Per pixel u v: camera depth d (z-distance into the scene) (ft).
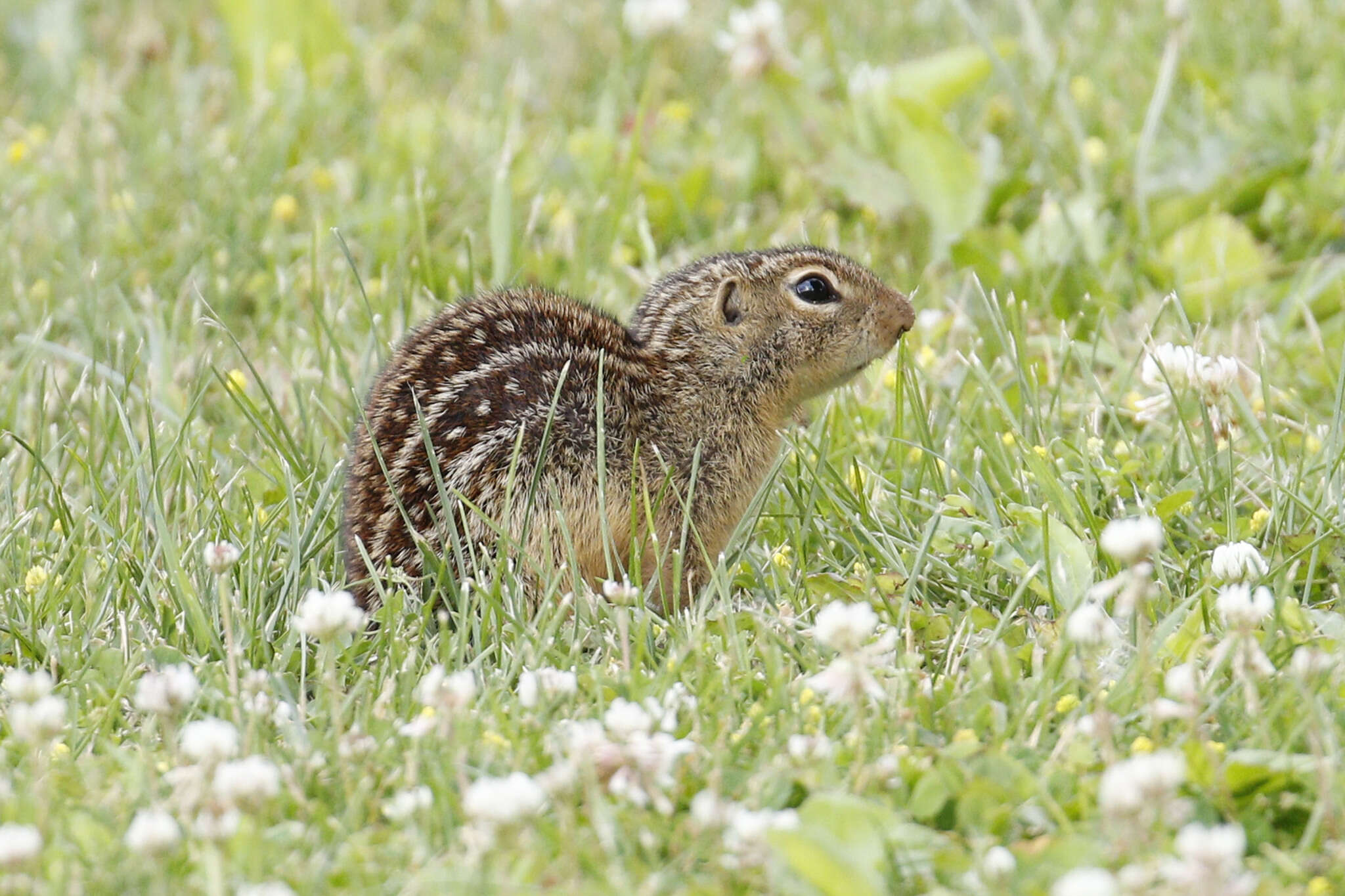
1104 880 19.02
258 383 37.45
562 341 33.60
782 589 31.63
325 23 62.44
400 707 27.22
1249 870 21.48
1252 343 42.29
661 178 52.95
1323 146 51.62
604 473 31.60
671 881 21.47
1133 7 67.15
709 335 35.19
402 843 22.30
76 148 55.93
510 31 69.15
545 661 28.58
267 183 52.01
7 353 43.45
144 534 32.60
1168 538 31.58
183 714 26.78
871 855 21.39
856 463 34.63
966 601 31.19
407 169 53.72
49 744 24.97
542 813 23.21
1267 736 23.77
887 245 50.16
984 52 52.75
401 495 32.35
